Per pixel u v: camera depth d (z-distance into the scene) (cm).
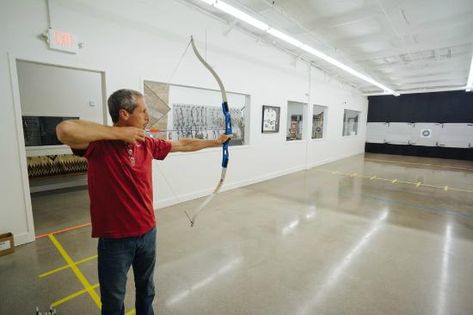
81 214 345
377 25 427
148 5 330
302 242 272
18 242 255
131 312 169
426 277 212
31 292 187
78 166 477
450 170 721
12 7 234
